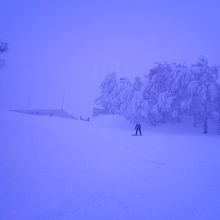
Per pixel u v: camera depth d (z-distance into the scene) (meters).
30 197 6.58
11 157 10.45
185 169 10.18
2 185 7.28
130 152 13.50
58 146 13.77
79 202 6.39
